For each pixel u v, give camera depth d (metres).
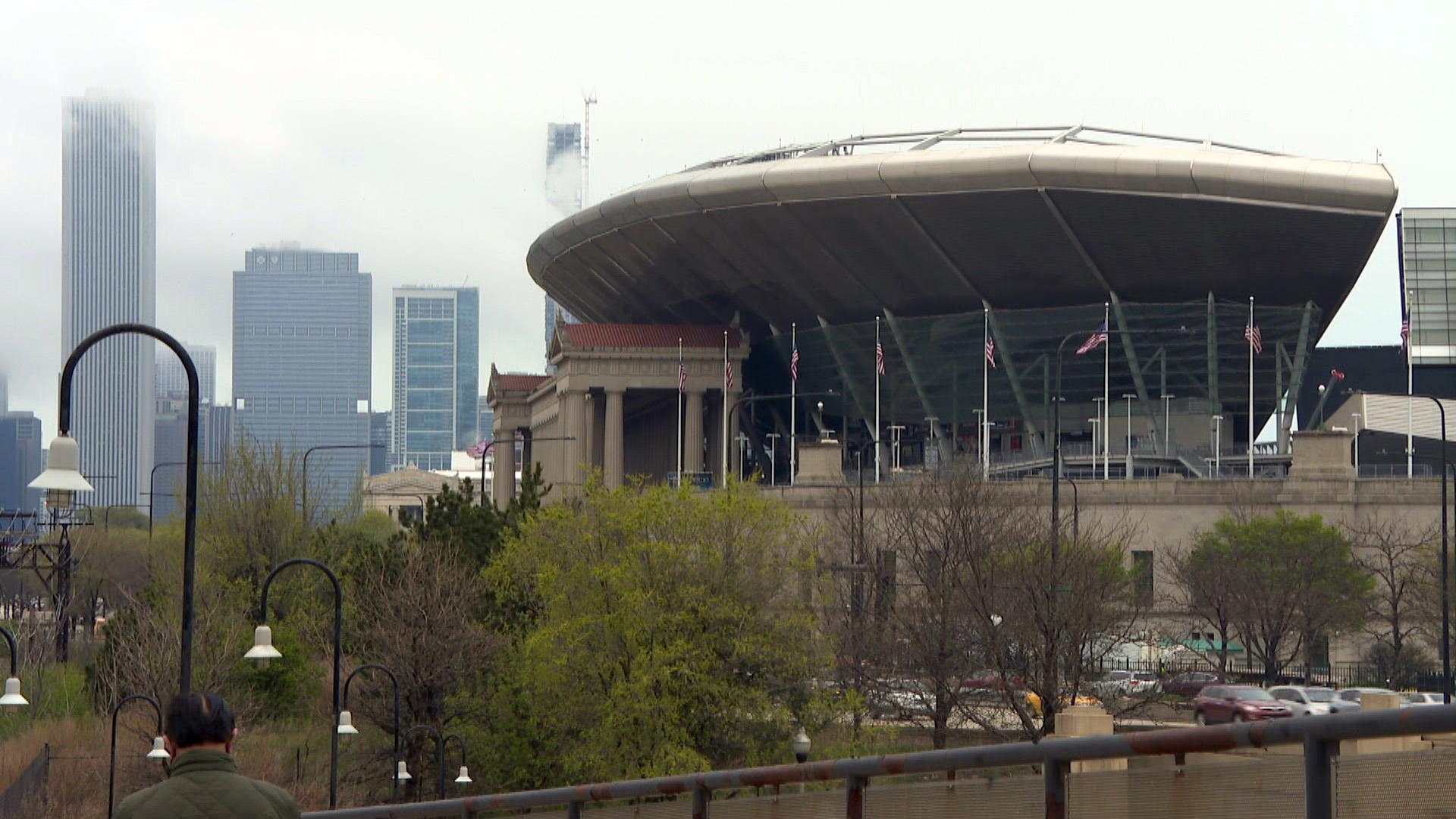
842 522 184.38
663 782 35.88
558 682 130.38
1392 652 196.00
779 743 130.25
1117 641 151.50
